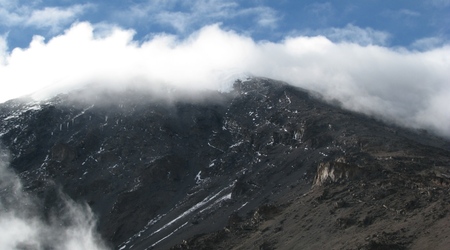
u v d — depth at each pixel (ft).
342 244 515.50
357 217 557.74
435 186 584.40
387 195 583.99
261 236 614.75
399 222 519.60
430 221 497.46
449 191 557.74
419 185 590.55
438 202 530.27
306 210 625.82
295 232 588.09
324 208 607.37
